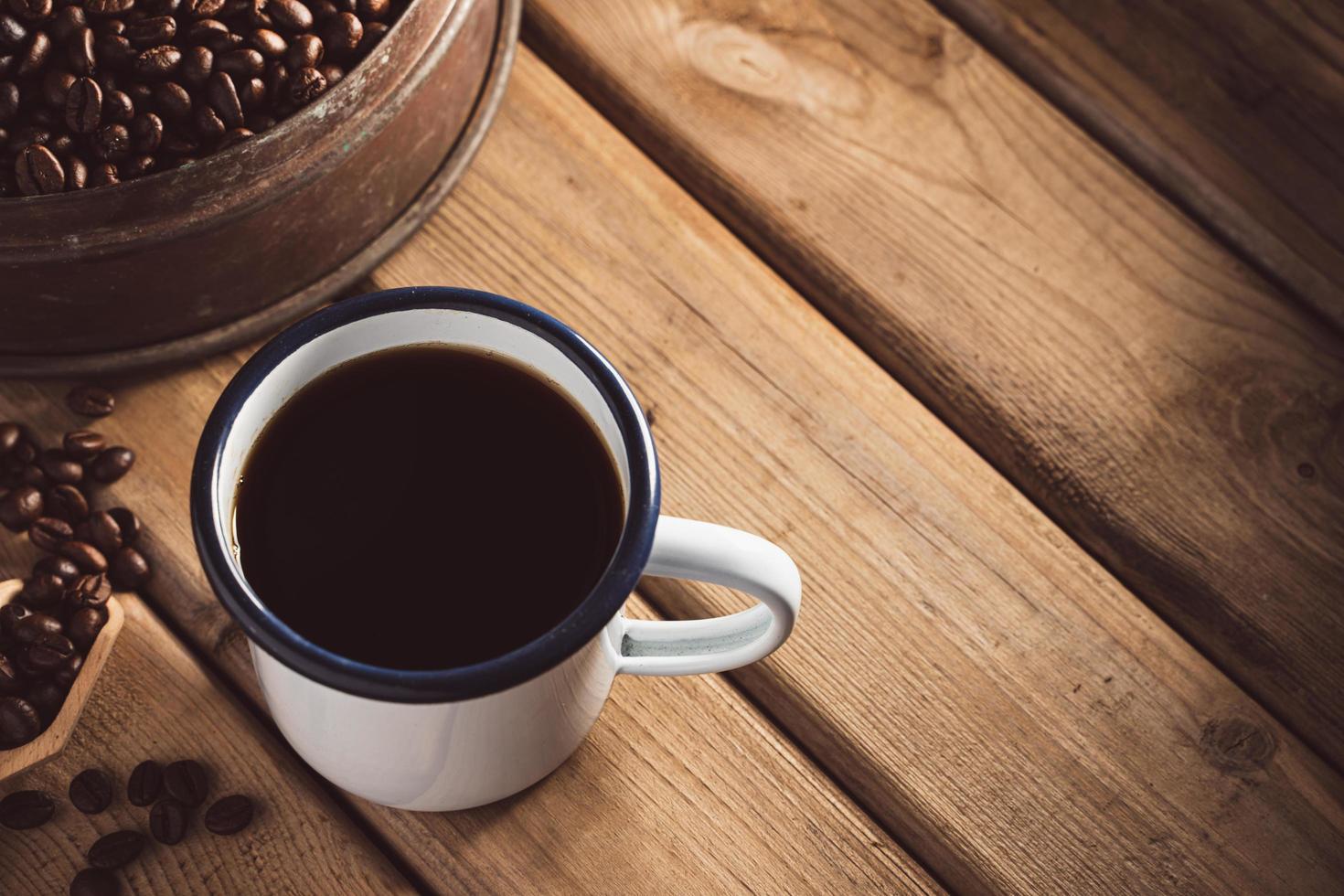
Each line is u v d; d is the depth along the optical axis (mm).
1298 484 635
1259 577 623
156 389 613
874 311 646
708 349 632
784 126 668
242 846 567
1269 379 648
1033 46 688
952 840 583
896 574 609
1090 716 599
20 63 583
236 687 590
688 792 579
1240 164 678
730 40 678
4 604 579
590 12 674
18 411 610
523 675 485
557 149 652
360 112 580
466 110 635
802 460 621
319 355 520
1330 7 699
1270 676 614
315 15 600
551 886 568
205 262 584
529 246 638
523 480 526
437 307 519
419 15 581
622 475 518
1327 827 592
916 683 597
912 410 632
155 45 587
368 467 526
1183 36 693
